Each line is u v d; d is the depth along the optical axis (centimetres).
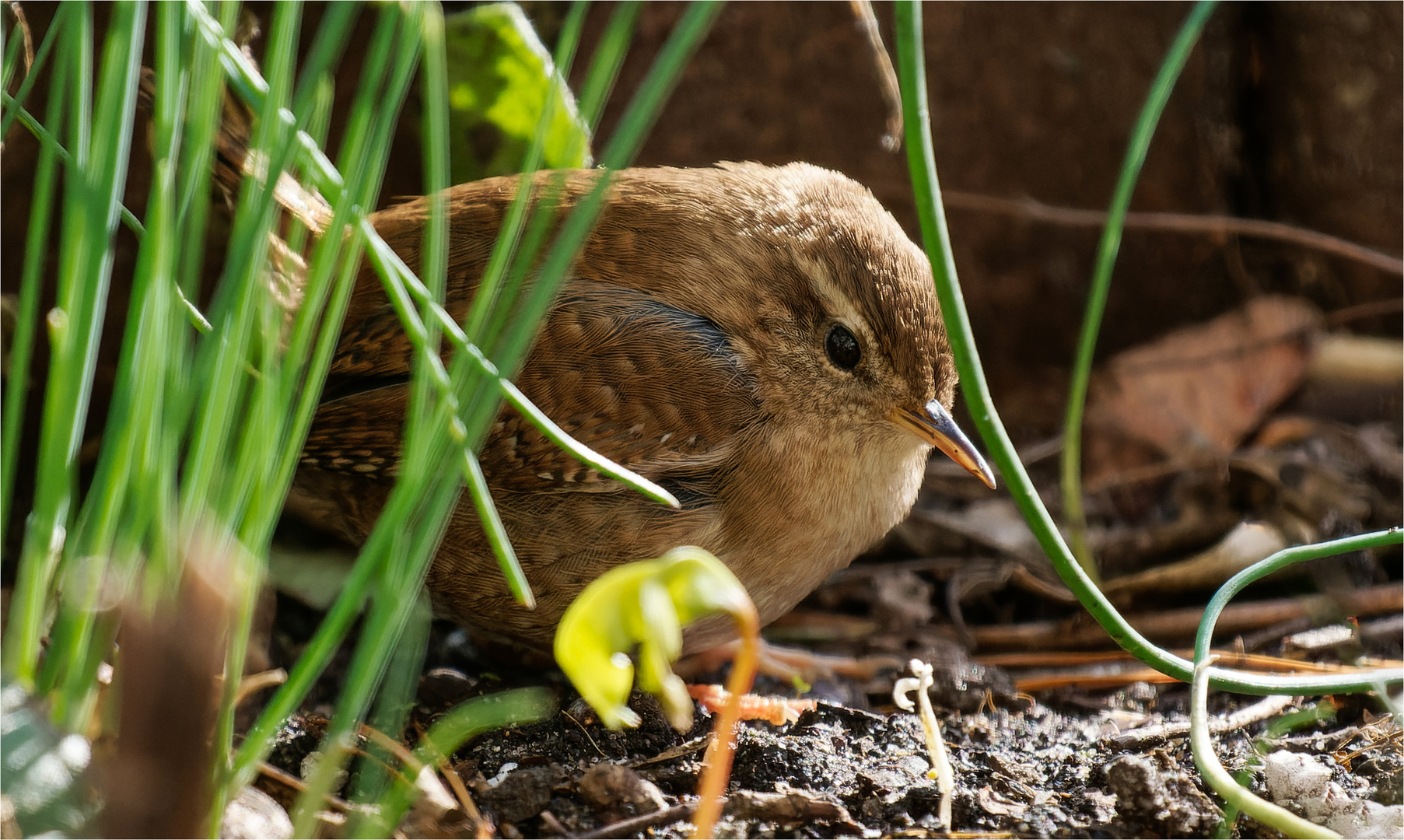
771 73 1127
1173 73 600
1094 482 1150
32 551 461
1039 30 1178
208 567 398
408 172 1025
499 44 928
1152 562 1041
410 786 536
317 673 497
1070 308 1238
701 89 1116
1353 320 1236
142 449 443
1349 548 601
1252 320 1220
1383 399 1193
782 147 1144
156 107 458
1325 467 1105
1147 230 1238
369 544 470
